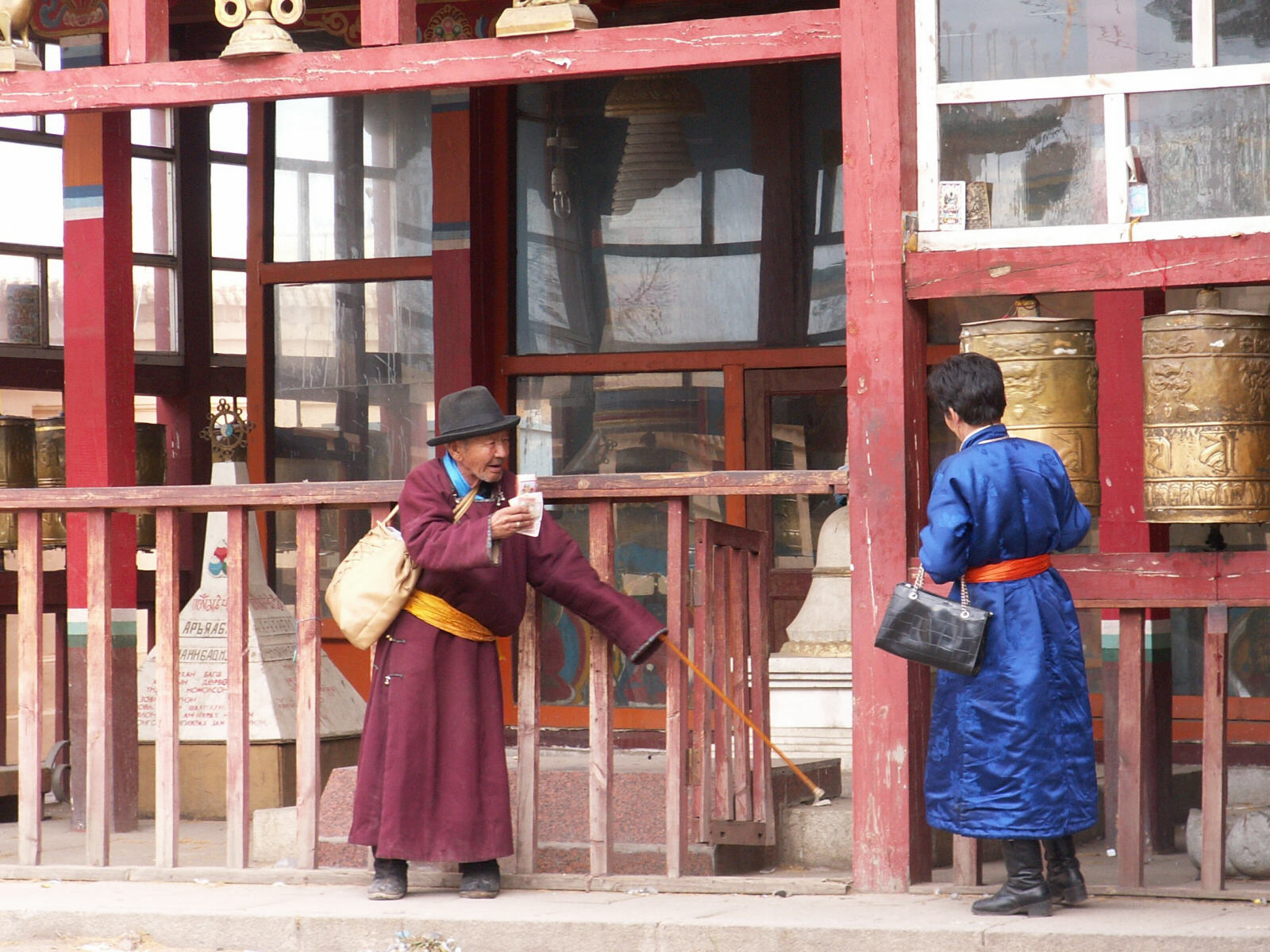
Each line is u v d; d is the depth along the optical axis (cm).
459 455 828
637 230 1462
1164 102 819
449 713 823
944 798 756
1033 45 834
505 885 861
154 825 1191
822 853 947
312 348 1556
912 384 838
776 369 1421
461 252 1454
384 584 822
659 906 807
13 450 1308
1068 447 823
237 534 909
